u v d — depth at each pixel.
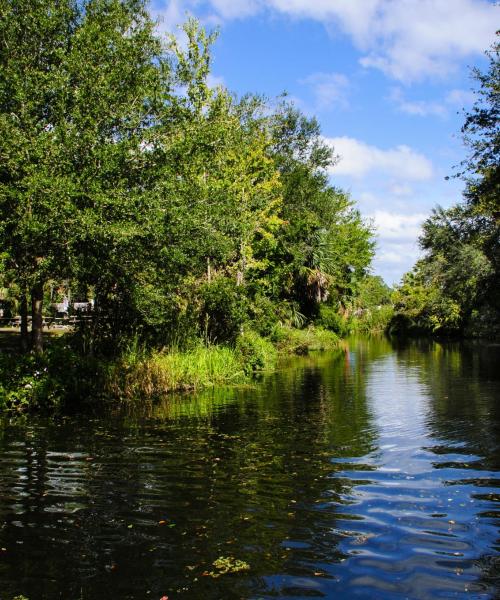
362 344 39.53
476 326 38.97
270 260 27.34
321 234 33.91
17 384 11.19
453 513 5.57
